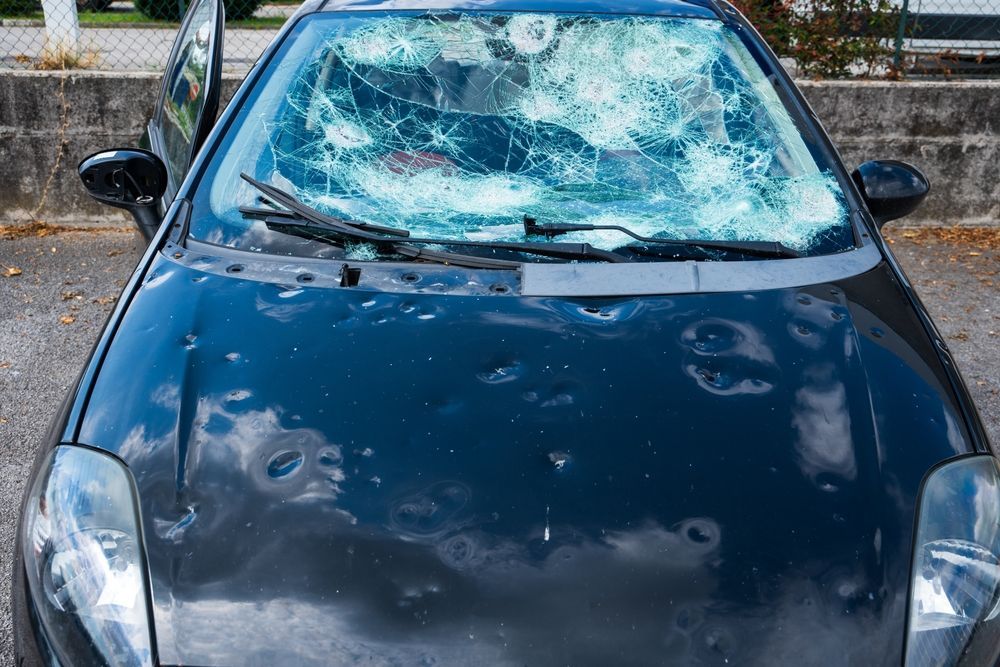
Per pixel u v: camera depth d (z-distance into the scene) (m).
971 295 5.29
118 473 1.74
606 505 1.68
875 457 1.79
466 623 1.51
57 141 5.67
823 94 5.95
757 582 1.57
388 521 1.64
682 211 2.51
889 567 1.60
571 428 1.82
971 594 1.60
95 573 1.60
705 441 1.80
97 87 5.58
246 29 6.83
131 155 2.72
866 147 6.06
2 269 5.20
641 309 2.13
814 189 2.60
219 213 2.44
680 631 1.51
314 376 1.92
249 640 1.50
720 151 2.70
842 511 1.68
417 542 1.61
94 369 1.99
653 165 2.66
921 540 1.65
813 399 1.90
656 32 3.01
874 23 6.21
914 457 1.80
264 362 1.96
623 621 1.52
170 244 2.36
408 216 2.47
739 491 1.71
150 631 1.52
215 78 3.05
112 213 5.84
